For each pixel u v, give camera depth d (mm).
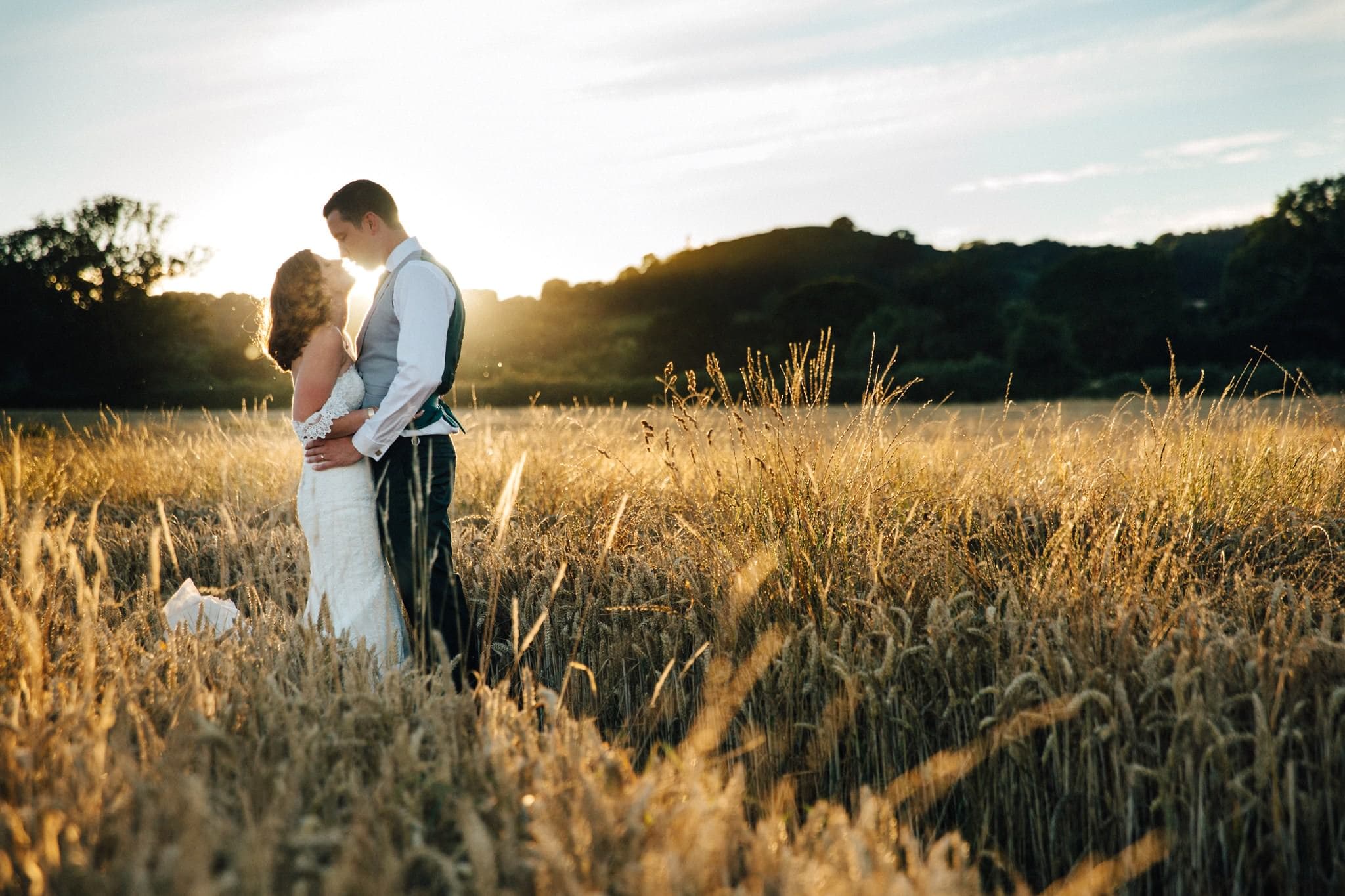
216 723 1964
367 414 3178
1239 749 2090
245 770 1774
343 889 1290
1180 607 2574
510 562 3670
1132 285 57000
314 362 3164
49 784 1718
